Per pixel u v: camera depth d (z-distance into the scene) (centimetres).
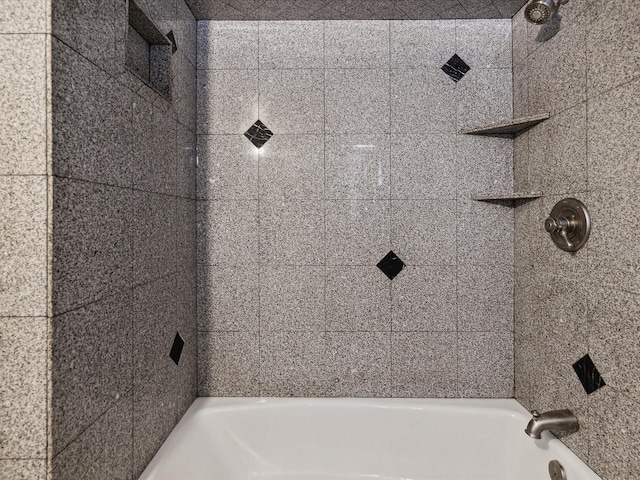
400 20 167
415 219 167
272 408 159
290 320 167
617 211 104
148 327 119
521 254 159
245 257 168
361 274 167
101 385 92
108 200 95
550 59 136
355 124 167
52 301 75
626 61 100
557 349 133
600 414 112
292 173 167
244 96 167
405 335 167
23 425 74
